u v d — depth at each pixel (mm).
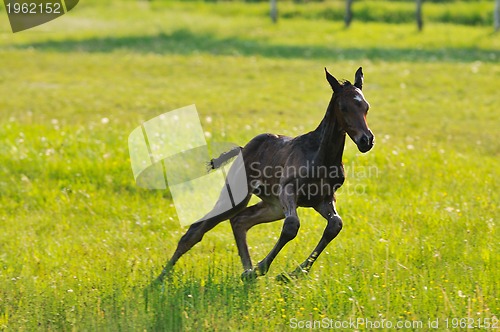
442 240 15695
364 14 64000
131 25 59688
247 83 40031
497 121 32438
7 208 19906
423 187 20844
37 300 12539
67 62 45469
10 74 41875
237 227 14508
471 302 12031
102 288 12992
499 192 20359
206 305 11930
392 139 27500
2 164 22594
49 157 23016
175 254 14336
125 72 42906
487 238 15836
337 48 50406
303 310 11945
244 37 54875
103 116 32125
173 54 48312
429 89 38500
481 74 41562
